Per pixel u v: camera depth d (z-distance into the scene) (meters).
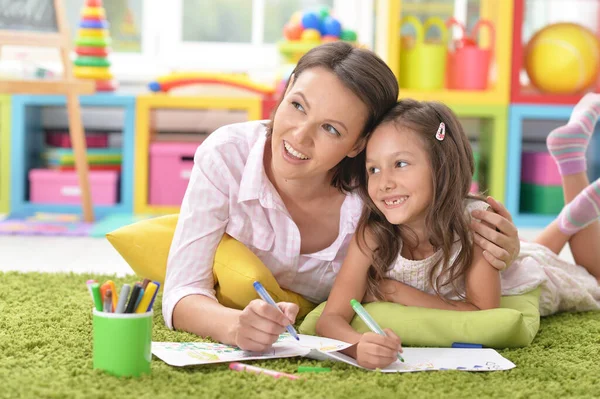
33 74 3.57
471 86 3.57
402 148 1.47
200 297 1.50
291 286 1.71
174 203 3.58
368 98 1.43
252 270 1.55
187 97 3.54
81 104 3.50
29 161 3.62
